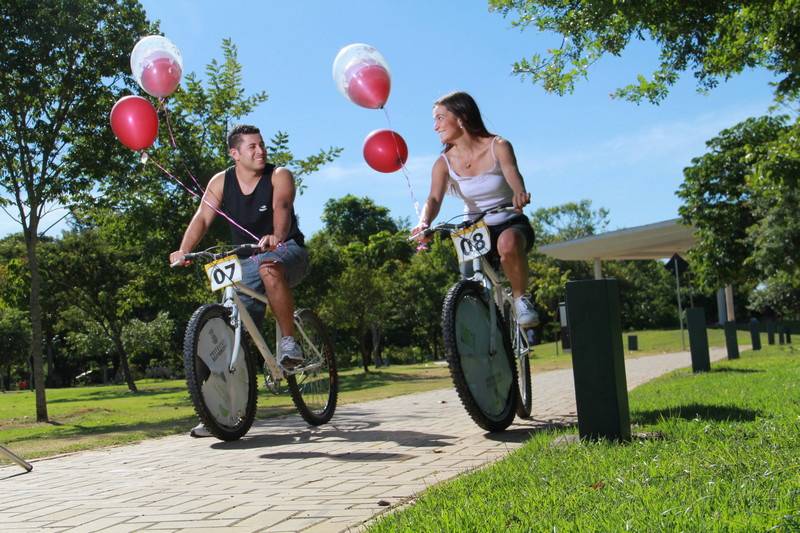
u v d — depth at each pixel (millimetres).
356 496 3213
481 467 3586
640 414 4984
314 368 6211
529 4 8328
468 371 4750
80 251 28172
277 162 16406
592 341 3770
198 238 5781
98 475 4395
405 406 8039
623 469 2947
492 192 5113
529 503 2488
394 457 4250
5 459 5484
